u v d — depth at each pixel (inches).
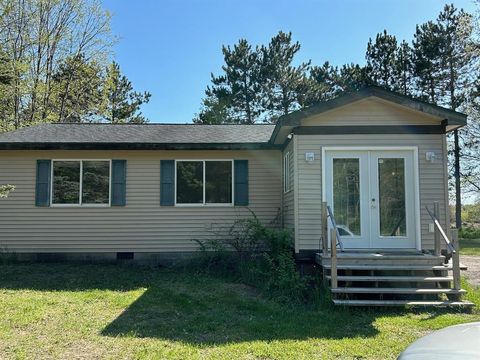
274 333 225.8
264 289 323.0
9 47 773.3
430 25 1045.2
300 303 295.4
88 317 252.8
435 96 1039.0
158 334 222.4
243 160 467.5
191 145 449.4
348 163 365.4
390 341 211.2
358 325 243.1
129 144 445.7
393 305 278.1
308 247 354.9
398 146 362.0
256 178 466.0
